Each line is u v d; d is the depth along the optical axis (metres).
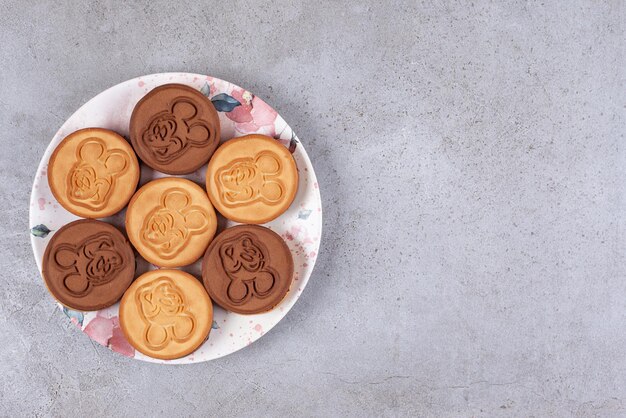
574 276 0.62
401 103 0.61
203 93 0.57
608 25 0.62
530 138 0.62
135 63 0.61
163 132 0.56
